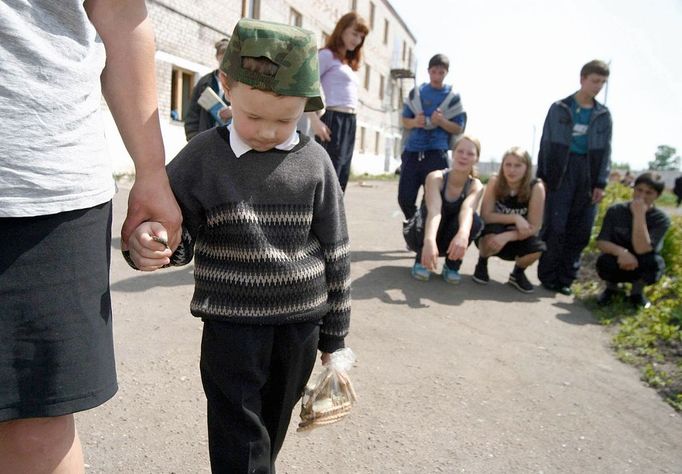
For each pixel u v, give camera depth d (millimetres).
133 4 1448
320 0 21609
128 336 3301
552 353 3658
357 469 2283
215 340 1640
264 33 1480
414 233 4922
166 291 4109
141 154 1469
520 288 5059
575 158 4938
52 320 1218
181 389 2779
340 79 5035
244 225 1588
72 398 1253
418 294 4637
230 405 1635
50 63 1181
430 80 5504
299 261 1658
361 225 7910
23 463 1293
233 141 1624
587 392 3123
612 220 4852
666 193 36656
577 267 5113
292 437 2477
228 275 1612
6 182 1134
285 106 1515
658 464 2479
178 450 2311
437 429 2613
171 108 13656
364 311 4105
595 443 2611
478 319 4184
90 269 1283
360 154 29391
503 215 4980
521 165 4867
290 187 1634
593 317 4523
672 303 4691
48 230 1202
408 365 3262
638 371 3469
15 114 1135
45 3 1189
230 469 1625
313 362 1779
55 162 1188
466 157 4664
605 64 4793
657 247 4738
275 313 1620
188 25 13625
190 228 1637
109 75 1441
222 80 1599
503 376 3238
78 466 1369
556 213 5004
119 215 6488
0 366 1179
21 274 1181
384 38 32250
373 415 2691
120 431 2412
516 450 2500
